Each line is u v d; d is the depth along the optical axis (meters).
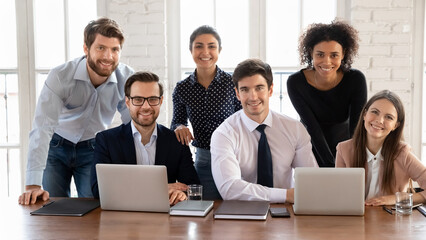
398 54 3.32
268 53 3.59
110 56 2.40
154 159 2.36
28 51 3.65
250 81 2.13
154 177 1.89
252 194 2.05
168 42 3.58
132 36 3.46
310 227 1.68
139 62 3.48
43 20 3.65
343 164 2.38
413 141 3.48
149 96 2.21
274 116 2.33
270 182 2.20
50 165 2.66
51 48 3.67
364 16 3.31
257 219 1.78
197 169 2.88
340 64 2.59
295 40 3.56
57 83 2.47
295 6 3.54
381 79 3.34
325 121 2.67
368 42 3.32
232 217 1.80
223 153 2.18
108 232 1.66
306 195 1.84
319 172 1.83
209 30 2.73
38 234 1.65
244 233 1.62
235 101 2.83
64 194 2.72
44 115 2.42
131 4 3.45
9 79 3.82
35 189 2.24
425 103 3.51
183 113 2.93
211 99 2.78
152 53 3.47
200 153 2.87
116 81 2.64
